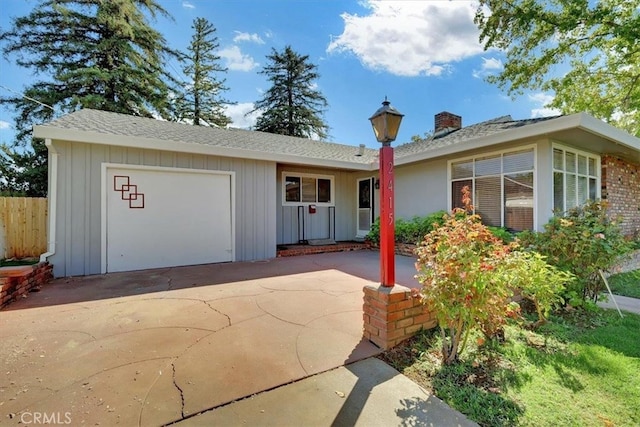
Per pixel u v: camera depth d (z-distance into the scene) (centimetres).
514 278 282
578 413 199
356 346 288
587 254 380
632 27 890
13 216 682
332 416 193
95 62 1492
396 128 308
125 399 205
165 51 1711
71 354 266
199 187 699
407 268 643
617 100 1180
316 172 1020
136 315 362
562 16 954
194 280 539
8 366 245
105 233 600
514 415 196
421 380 237
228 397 210
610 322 357
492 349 284
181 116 2152
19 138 1407
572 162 673
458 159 777
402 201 946
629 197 844
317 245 935
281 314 368
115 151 607
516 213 657
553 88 1170
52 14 1412
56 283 515
